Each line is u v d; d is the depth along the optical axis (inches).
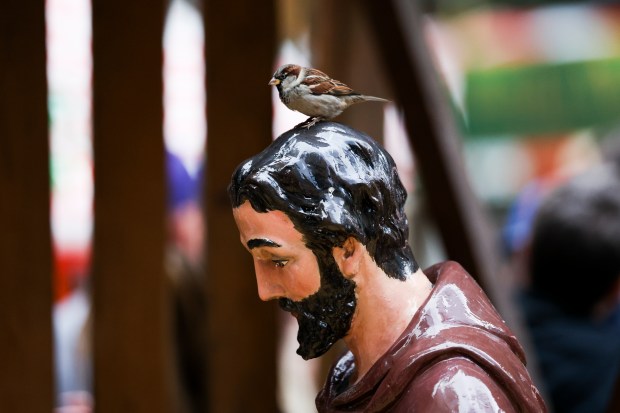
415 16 228.1
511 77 504.1
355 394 99.2
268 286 101.9
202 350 250.7
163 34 199.8
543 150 504.7
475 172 512.4
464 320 98.4
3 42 190.2
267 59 207.6
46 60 191.3
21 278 192.9
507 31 503.2
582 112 502.0
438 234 223.9
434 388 91.5
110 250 202.8
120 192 201.8
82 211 379.9
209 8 207.2
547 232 227.3
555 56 501.4
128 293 203.6
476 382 91.2
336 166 98.0
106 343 204.2
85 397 312.7
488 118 508.1
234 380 215.3
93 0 198.8
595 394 220.1
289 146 99.4
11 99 191.0
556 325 225.6
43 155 192.4
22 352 193.6
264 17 207.0
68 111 380.8
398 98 224.5
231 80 208.4
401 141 354.9
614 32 499.5
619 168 235.0
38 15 190.2
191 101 401.7
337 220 96.4
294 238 98.0
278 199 96.8
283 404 298.7
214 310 213.8
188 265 252.4
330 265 99.3
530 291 233.1
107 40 199.5
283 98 124.0
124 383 204.7
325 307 100.9
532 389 95.4
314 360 303.1
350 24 267.6
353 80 269.9
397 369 95.2
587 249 222.5
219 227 211.9
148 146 201.3
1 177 191.8
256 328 215.0
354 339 104.0
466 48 506.3
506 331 99.6
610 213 225.8
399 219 103.0
